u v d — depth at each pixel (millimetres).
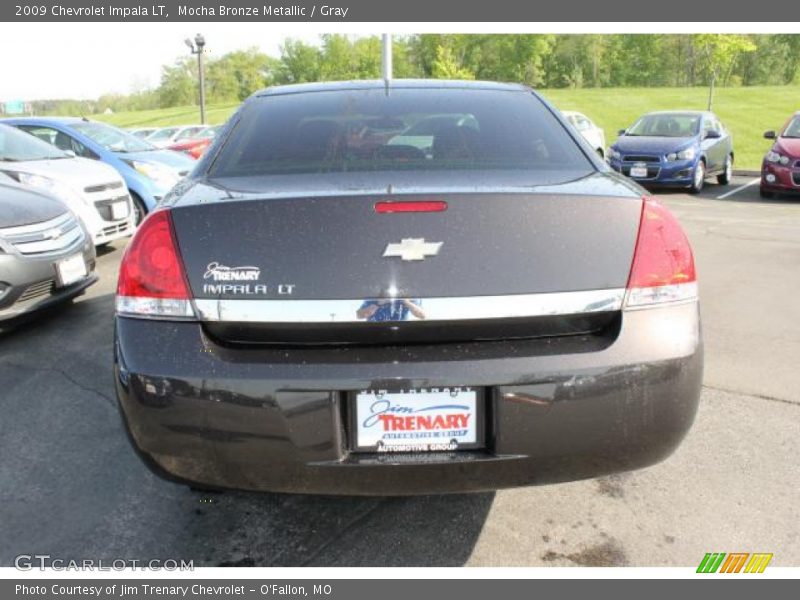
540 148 2398
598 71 77000
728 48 29391
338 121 2559
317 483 1869
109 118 62000
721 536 2330
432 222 1818
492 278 1807
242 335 1847
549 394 1795
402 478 1856
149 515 2482
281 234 1829
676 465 2779
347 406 1816
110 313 4953
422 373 1771
